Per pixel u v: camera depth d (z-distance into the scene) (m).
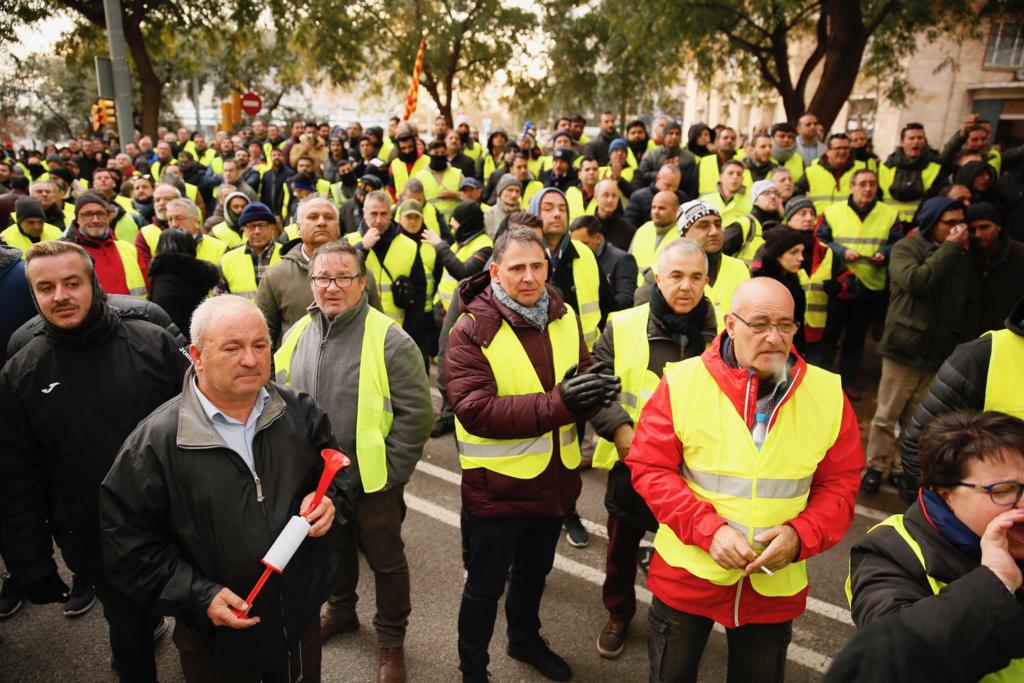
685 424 2.20
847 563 3.83
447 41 19.48
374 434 2.81
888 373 4.52
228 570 1.96
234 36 20.72
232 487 1.96
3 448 2.36
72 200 8.86
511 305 2.57
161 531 1.97
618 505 2.97
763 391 2.20
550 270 3.78
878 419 4.61
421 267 5.45
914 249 4.38
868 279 5.89
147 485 1.91
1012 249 4.20
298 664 2.18
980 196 5.99
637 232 5.20
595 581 3.66
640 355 2.96
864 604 1.67
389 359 2.86
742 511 2.10
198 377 2.01
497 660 3.05
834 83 11.39
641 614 3.39
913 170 7.29
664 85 15.48
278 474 2.06
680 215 4.02
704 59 13.70
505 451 2.57
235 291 4.96
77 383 2.41
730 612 2.16
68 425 2.41
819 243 5.51
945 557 1.62
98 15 18.59
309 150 9.77
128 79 12.91
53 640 3.18
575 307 4.00
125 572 1.92
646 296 3.70
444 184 8.55
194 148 15.45
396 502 2.89
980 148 6.87
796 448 2.11
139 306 2.88
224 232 6.28
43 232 5.86
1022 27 11.66
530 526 2.71
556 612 3.39
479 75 21.27
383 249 5.29
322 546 2.18
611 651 3.07
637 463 2.28
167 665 3.04
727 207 6.18
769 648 2.23
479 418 2.47
